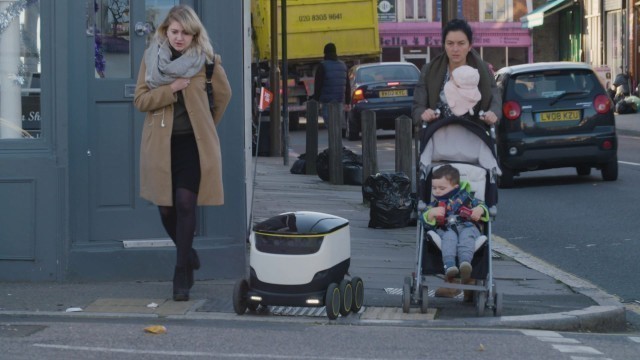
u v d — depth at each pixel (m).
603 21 73.12
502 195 26.44
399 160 22.75
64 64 13.73
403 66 47.12
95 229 14.04
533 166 27.56
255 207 22.31
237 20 14.23
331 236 11.90
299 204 23.25
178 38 12.34
